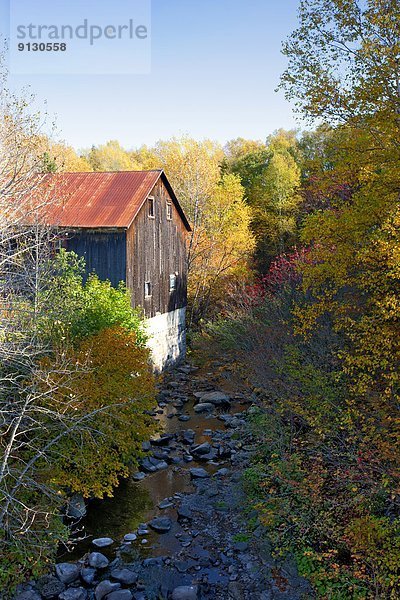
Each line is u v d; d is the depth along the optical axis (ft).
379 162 36.24
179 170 110.73
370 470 31.24
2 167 36.37
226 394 64.64
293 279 57.36
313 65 35.96
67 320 44.68
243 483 40.68
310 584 28.14
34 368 35.58
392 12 32.81
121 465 38.68
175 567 31.60
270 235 121.19
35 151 40.34
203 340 82.17
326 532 30.14
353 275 37.52
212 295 107.65
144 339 54.34
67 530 33.40
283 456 37.27
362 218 34.55
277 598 27.63
